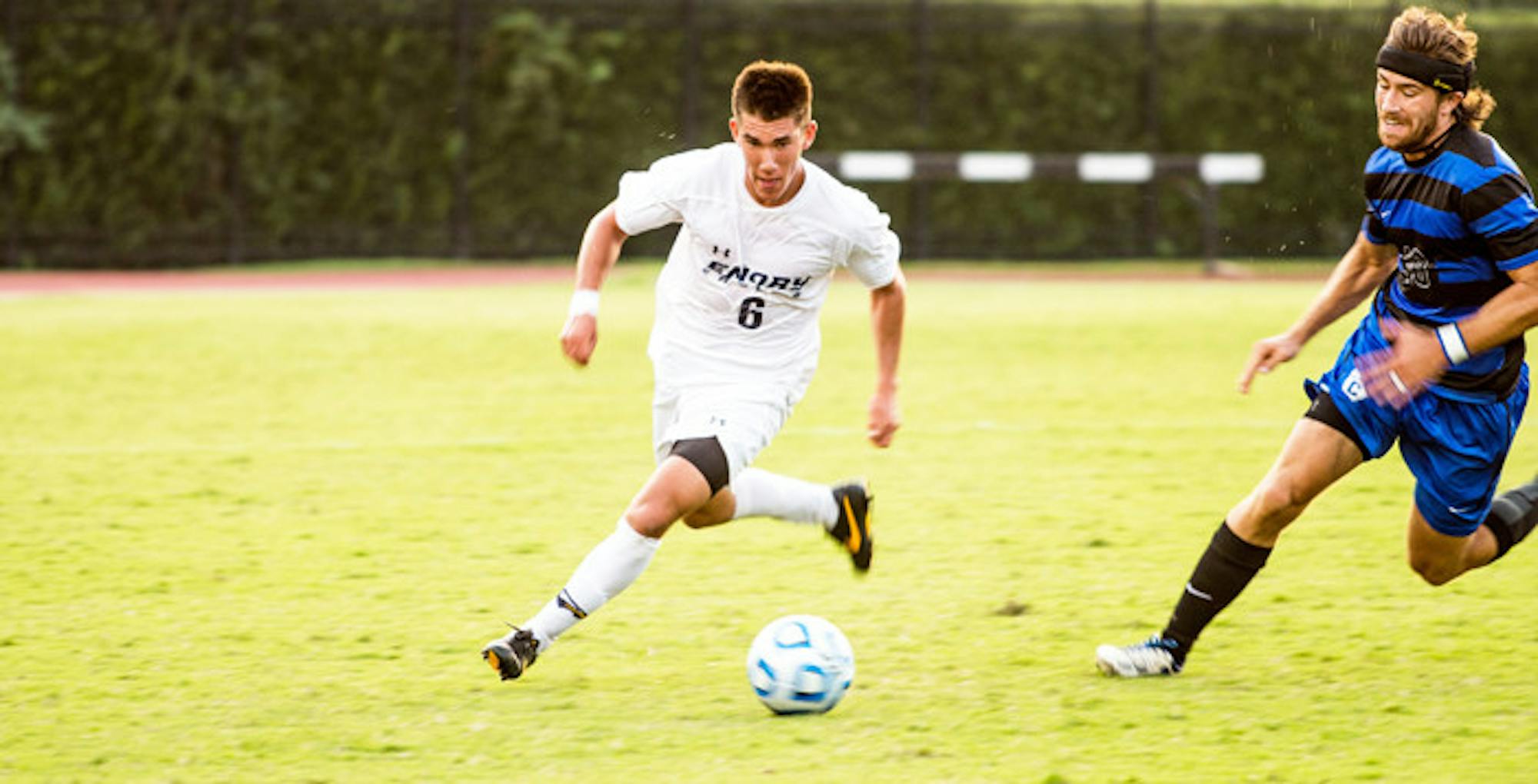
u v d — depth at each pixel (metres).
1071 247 89.06
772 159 17.73
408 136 85.38
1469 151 17.08
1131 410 39.03
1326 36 87.94
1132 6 88.62
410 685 18.58
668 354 19.48
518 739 16.67
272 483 30.64
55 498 29.25
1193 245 89.06
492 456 33.31
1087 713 17.33
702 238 18.91
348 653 19.86
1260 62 88.50
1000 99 88.56
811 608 21.97
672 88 87.06
